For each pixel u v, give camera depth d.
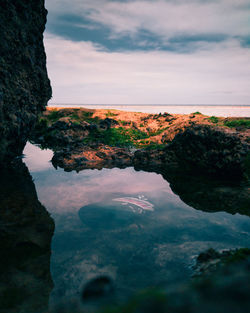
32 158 11.48
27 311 2.45
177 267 3.26
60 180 7.96
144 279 2.97
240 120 14.19
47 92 11.09
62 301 2.58
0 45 7.79
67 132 16.19
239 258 2.67
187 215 5.15
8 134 8.92
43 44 10.27
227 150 8.53
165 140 15.09
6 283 2.95
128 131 17.16
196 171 9.52
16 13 8.27
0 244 3.91
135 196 6.33
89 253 3.68
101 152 11.91
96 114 20.59
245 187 7.23
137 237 4.19
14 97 8.73
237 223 4.75
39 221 4.82
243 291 0.65
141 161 11.05
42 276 3.08
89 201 5.93
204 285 0.76
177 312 0.63
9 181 7.65
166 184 7.61
